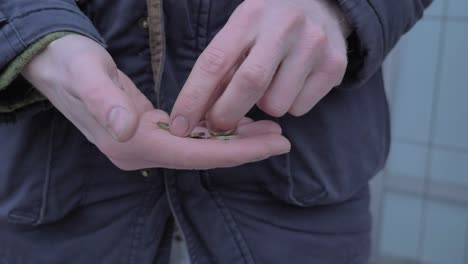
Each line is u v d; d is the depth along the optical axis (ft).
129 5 1.57
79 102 1.28
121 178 1.71
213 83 1.30
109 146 1.33
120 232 1.75
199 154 1.31
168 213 1.78
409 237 4.67
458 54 4.14
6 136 1.68
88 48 1.30
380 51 1.60
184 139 1.32
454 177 4.36
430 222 4.55
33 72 1.37
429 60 4.26
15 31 1.35
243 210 1.77
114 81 1.30
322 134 1.72
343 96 1.75
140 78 1.64
